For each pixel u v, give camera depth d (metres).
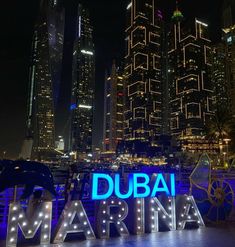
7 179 8.90
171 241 9.36
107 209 10.02
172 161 56.47
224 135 63.50
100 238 9.69
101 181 10.70
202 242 9.26
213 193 13.90
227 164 50.69
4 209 11.84
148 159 84.31
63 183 15.27
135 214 10.54
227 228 11.40
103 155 181.62
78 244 8.95
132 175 10.73
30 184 9.23
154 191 11.05
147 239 9.62
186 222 12.34
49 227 9.12
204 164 13.49
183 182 21.09
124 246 8.76
